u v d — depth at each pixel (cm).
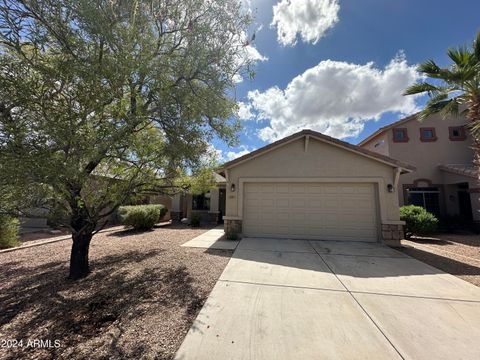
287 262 667
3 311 399
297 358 282
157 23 526
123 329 343
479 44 850
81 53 396
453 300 439
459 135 1553
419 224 1068
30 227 1317
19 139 321
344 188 982
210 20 541
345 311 395
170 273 576
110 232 1258
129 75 431
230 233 1016
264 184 1041
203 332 333
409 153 1573
